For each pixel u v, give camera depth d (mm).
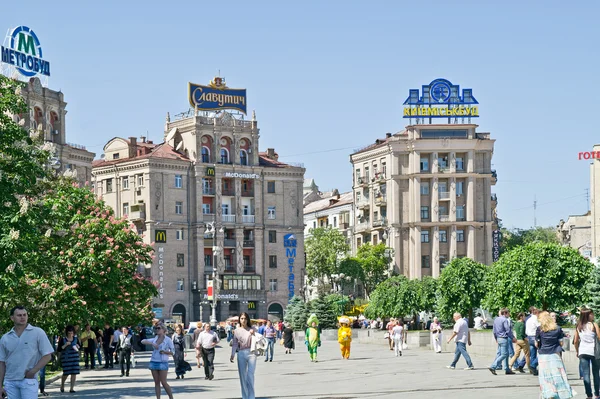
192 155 139250
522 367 38250
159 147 140500
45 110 108875
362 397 29844
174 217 136625
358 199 152375
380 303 104062
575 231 163500
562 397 24297
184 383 40625
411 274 140500
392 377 39094
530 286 64000
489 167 140875
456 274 82625
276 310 143625
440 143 139875
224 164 140500
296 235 146125
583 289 63750
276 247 144500
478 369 41781
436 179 140000
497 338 37781
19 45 105188
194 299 137625
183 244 137250
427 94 143250
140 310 72312
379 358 58656
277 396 31344
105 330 55031
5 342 19219
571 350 46625
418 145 140250
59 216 47062
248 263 142625
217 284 133875
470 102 143125
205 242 138875
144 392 35688
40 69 108375
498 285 66000
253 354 28469
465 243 140000
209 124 140375
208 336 43219
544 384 24469
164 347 28797
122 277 55750
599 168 110250
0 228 31219
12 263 30859
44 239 43219
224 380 42344
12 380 19188
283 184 145750
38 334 19438
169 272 135625
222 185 141250
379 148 145875
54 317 41938
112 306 53250
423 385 33875
